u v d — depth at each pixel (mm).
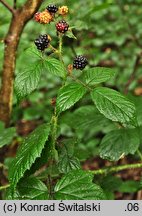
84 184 444
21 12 640
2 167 670
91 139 999
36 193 448
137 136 563
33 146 428
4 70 660
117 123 602
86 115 640
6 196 447
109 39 1420
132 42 1424
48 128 443
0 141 575
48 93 1216
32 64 465
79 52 709
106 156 556
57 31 478
